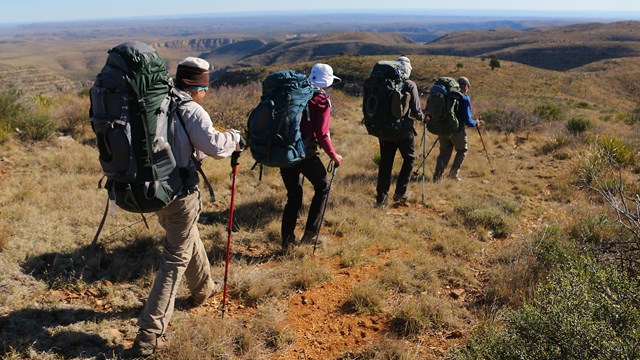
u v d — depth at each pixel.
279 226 5.88
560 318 2.85
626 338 2.67
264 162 4.62
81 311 3.88
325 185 5.32
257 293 4.34
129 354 3.43
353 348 3.73
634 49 198.12
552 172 9.73
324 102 4.90
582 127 14.34
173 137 3.21
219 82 87.94
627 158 9.80
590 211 6.61
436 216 6.89
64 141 9.28
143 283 4.39
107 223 5.48
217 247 5.29
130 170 2.99
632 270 3.96
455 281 4.84
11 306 3.79
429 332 3.92
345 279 4.82
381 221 6.41
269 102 4.54
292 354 3.63
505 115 15.61
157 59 3.04
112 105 2.94
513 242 5.72
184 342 3.47
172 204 3.34
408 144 7.07
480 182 8.99
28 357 3.28
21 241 4.72
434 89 8.32
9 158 7.79
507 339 3.06
